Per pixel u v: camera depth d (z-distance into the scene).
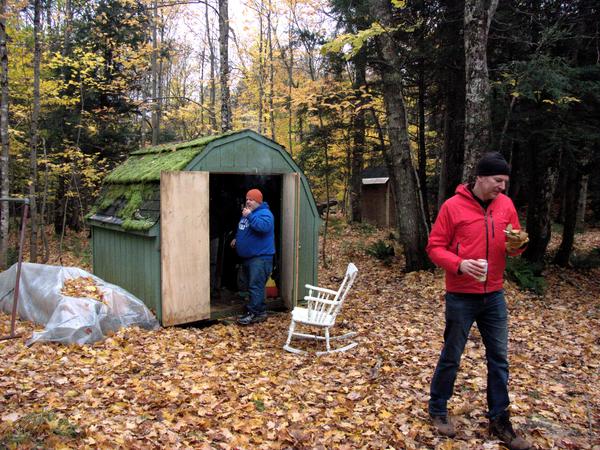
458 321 3.12
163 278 5.80
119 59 13.35
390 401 3.85
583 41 9.79
